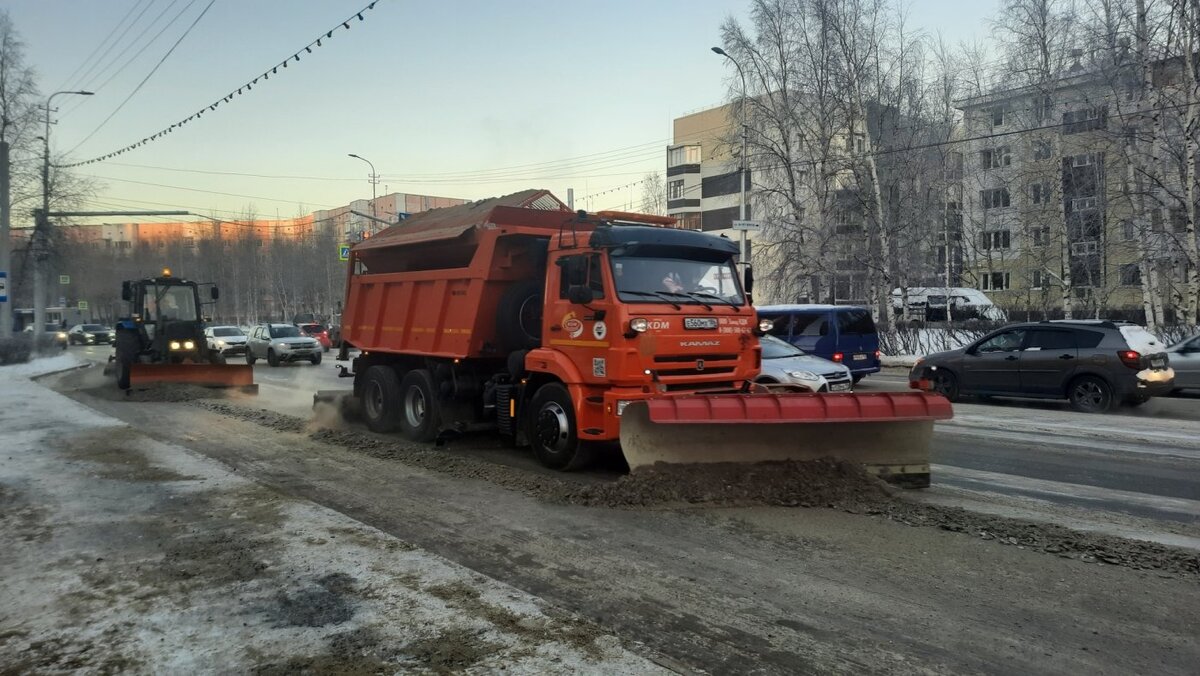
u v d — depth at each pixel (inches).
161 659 152.3
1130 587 190.7
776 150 1286.9
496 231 365.7
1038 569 203.9
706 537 233.0
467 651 153.5
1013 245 1716.3
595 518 254.8
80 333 2282.2
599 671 145.2
